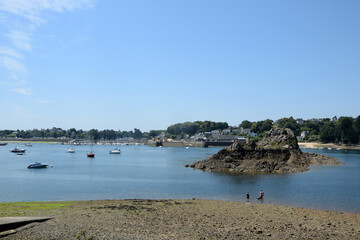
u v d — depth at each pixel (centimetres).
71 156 19462
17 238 2980
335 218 4212
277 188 7031
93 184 7688
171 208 4691
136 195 6272
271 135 13838
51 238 2992
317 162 12838
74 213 4162
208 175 9525
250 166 10594
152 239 2998
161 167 12231
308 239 3159
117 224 3566
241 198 5959
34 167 11756
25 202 5169
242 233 3288
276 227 3597
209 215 4216
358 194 6269
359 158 16925
